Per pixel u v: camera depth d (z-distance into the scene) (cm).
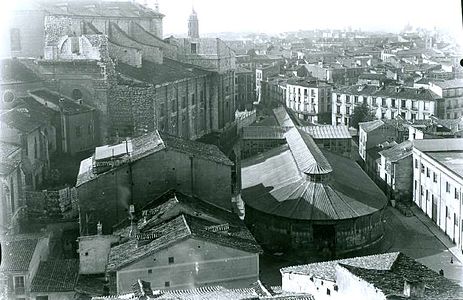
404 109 14875
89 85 9788
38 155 8419
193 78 11819
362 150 12375
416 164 9644
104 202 6519
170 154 6606
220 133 13038
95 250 5725
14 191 7075
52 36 10150
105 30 11638
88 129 9681
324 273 4353
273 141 10950
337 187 7938
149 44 12344
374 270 4006
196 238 5306
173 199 6222
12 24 10006
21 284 5344
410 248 7900
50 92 9725
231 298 3809
